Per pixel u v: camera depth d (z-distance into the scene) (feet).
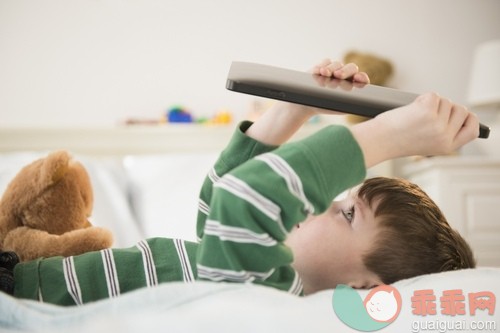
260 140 2.30
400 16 8.64
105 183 6.17
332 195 1.81
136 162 6.82
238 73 2.08
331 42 8.52
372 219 2.44
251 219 1.76
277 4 8.46
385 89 2.23
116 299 1.64
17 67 7.91
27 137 7.21
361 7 8.59
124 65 8.13
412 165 7.54
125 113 8.09
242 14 8.39
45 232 2.65
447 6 8.72
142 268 2.27
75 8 8.06
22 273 2.22
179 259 2.32
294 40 8.47
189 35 8.28
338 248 2.39
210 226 1.85
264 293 1.65
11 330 1.69
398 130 1.90
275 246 1.82
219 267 1.84
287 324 1.47
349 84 2.23
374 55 8.57
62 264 2.25
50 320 1.63
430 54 8.66
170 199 6.39
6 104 7.86
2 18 7.91
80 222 2.90
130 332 1.41
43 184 2.77
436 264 2.43
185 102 8.21
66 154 2.86
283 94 1.97
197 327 1.41
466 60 8.71
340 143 1.84
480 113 8.49
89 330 1.44
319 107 2.00
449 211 6.82
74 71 8.02
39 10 7.98
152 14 8.23
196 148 7.58
